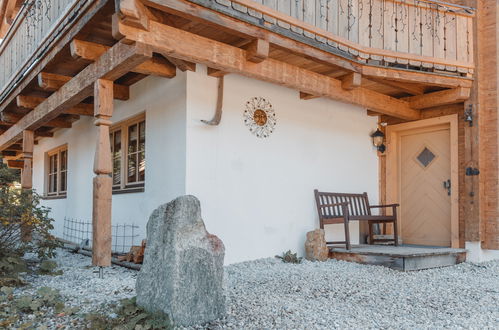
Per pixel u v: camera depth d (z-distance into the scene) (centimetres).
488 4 666
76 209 852
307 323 325
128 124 684
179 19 435
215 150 556
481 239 642
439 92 668
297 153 649
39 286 431
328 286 452
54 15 551
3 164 732
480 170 646
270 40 468
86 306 353
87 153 812
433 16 620
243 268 536
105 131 486
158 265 324
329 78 589
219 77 559
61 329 301
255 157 598
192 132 534
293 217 636
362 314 353
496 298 412
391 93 696
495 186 643
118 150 714
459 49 633
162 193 570
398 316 350
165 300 311
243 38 477
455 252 613
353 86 583
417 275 525
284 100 639
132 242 636
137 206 630
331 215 655
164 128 575
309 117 670
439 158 717
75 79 543
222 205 557
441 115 699
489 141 654
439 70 615
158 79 594
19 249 512
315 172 671
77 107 719
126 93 669
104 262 468
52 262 508
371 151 764
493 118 650
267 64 514
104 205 474
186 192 525
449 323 330
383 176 773
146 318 311
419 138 746
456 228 670
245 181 584
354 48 556
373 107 654
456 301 399
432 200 723
